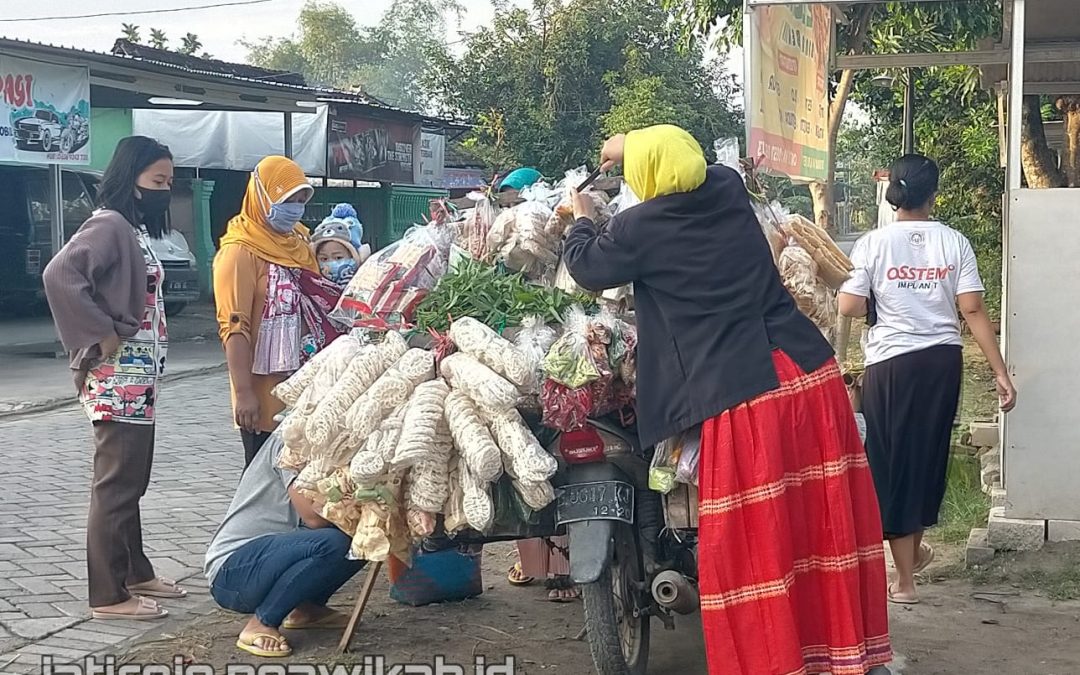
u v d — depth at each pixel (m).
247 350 5.07
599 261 3.79
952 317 5.12
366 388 3.95
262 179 5.09
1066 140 11.87
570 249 3.89
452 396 3.85
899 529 5.10
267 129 21.31
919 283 5.09
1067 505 5.71
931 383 5.04
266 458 4.79
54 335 16.20
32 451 8.70
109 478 4.89
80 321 4.64
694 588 4.05
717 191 3.79
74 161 14.79
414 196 25.08
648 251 3.75
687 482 3.80
